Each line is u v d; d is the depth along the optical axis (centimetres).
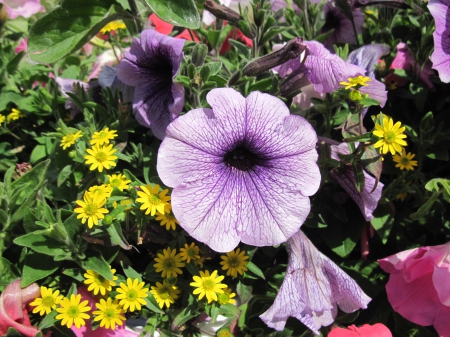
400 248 24
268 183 19
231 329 21
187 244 20
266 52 31
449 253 20
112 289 20
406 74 27
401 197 24
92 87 28
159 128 22
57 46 23
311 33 29
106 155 20
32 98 28
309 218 23
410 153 24
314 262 20
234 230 18
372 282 23
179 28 29
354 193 22
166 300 20
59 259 19
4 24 36
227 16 24
